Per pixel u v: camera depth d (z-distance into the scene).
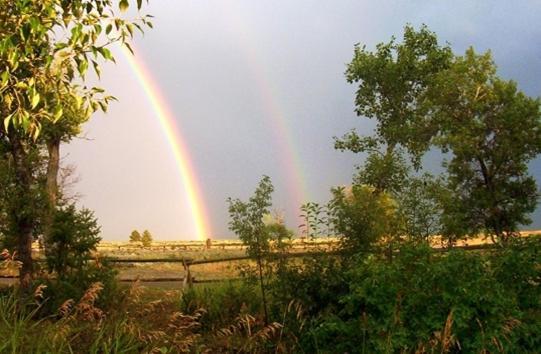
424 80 25.38
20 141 12.11
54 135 18.02
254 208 8.44
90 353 4.74
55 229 10.02
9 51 4.68
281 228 8.41
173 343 5.84
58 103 5.17
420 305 5.61
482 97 20.86
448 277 5.59
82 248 10.12
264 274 8.46
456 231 10.34
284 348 6.75
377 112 25.89
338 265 7.73
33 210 11.39
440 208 9.77
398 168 10.13
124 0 4.80
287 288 7.62
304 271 7.76
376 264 6.18
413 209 9.52
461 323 5.29
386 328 5.59
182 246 39.09
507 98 20.81
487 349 5.34
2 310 5.26
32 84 4.84
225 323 8.44
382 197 8.67
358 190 8.33
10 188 11.62
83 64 4.93
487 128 20.95
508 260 6.22
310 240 8.45
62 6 4.93
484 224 20.67
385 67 25.53
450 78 21.47
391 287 5.76
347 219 8.03
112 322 5.48
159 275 19.64
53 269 9.96
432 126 23.22
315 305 7.39
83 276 9.41
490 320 5.43
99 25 4.93
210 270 17.12
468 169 20.94
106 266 10.20
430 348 5.35
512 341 5.39
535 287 6.18
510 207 20.81
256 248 8.36
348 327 6.18
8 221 11.33
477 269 5.77
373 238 7.96
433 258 6.09
